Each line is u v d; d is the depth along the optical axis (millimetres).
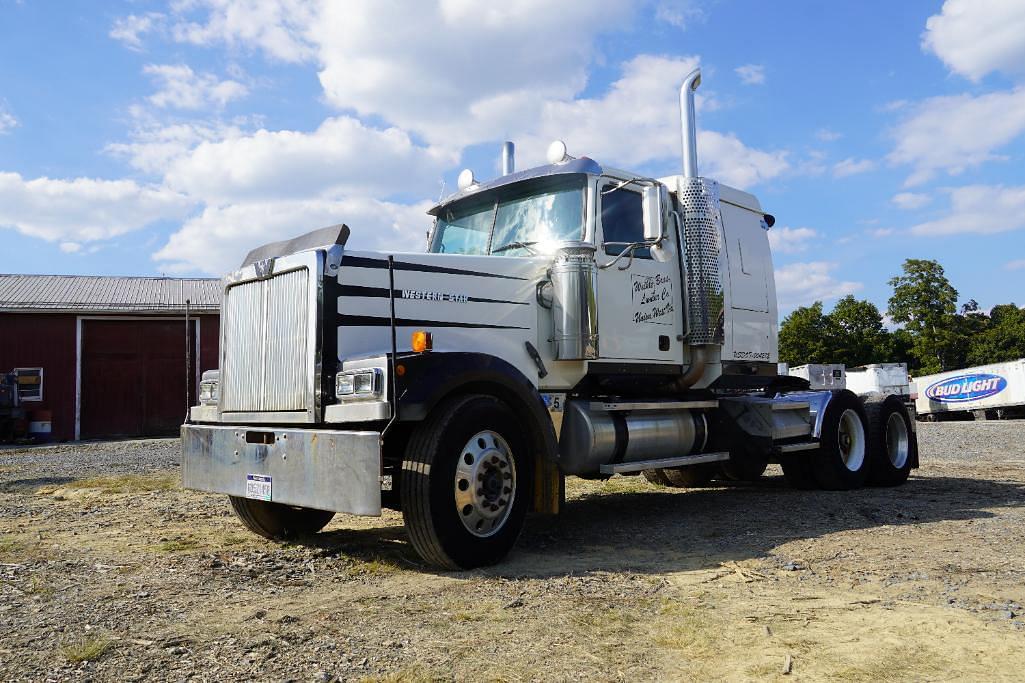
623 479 9789
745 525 6035
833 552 4926
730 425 7008
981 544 5113
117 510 7051
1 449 17469
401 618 3508
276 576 4402
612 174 6188
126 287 24766
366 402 4328
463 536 4477
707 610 3602
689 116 6816
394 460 4770
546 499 5012
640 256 6336
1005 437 17812
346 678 2742
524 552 5113
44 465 12352
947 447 14875
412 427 4660
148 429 21766
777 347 8039
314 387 4578
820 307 60531
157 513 6855
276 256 5047
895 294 57438
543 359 5676
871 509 6723
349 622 3443
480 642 3145
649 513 6789
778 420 7488
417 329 5023
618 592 3975
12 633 3297
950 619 3406
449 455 4441
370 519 6531
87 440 20859
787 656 2939
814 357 58812
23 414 19984
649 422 6172
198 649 3074
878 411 8609
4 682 2713
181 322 22266
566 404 5738
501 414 4754
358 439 4238
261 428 4895
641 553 5035
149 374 21906
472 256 5426
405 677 2742
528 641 3156
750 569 4488
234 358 5297
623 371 6125
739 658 2934
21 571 4523
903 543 5184
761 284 7871
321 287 4645
